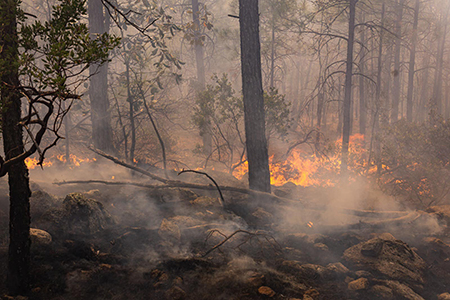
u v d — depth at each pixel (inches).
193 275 203.9
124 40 459.2
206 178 388.2
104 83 453.7
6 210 241.0
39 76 113.6
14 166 155.6
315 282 214.8
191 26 501.7
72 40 123.6
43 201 248.2
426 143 431.2
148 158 592.1
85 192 296.8
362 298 202.1
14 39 132.1
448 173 413.4
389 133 474.0
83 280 183.9
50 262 191.9
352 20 545.6
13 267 162.2
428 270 244.2
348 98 540.4
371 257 243.6
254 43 349.1
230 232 262.1
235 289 194.2
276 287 199.5
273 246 257.0
